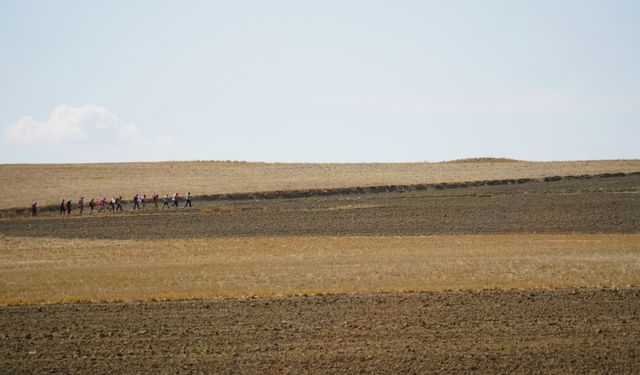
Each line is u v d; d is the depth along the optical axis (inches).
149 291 3225.9
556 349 2226.9
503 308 2773.1
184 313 2770.7
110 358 2181.3
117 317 2716.5
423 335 2397.9
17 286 3425.2
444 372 2026.3
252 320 2640.3
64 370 2074.3
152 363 2128.4
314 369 2059.5
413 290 3147.1
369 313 2726.4
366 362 2116.1
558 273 3550.7
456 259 4099.4
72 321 2667.3
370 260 4141.2
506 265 3809.1
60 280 3587.6
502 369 2049.7
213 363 2123.5
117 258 4510.3
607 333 2400.3
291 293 3122.5
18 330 2544.3
